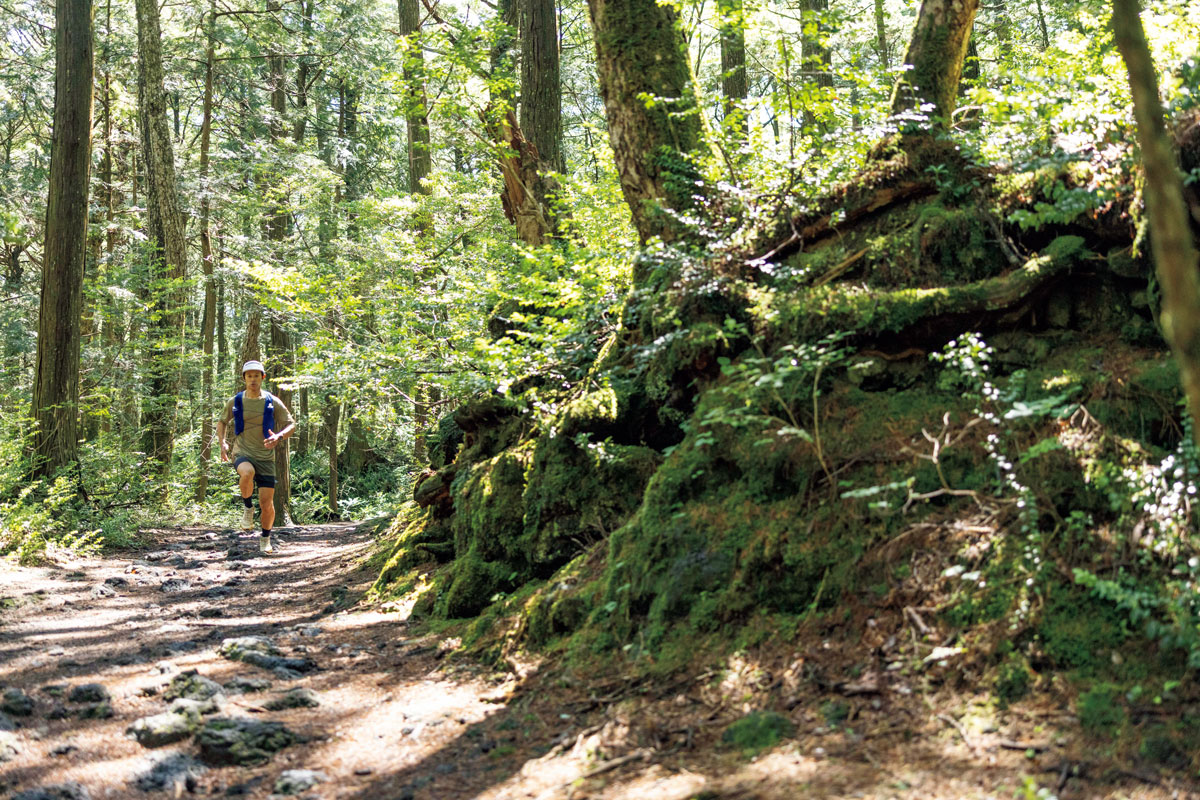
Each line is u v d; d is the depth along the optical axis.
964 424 3.69
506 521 5.25
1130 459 3.22
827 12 6.16
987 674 2.78
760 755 2.69
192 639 5.21
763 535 3.65
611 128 6.04
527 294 7.04
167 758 3.28
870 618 3.18
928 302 4.03
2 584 6.86
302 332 10.47
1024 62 7.32
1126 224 3.86
